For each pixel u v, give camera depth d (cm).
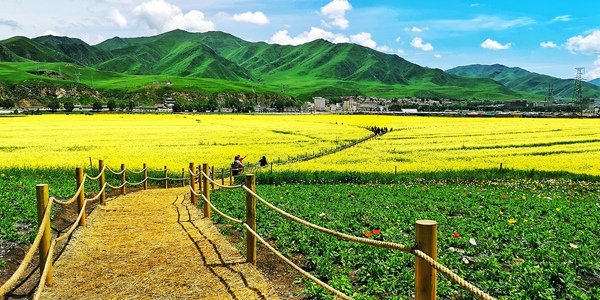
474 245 919
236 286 710
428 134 6794
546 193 1972
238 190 2088
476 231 1107
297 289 709
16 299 663
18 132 7031
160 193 2042
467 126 8794
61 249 910
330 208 1441
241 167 3083
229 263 828
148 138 6134
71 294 680
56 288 703
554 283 693
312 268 806
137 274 767
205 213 1271
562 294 656
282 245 958
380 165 3428
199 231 1092
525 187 2245
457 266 783
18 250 906
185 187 2544
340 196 1805
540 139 5572
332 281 698
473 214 1346
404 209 1398
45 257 715
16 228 1052
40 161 3550
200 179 1891
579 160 3606
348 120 12000
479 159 3762
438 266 378
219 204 1578
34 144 5125
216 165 3600
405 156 4072
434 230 404
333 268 768
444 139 5850
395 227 1068
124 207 1498
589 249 870
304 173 2644
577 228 1112
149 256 873
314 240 970
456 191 1981
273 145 5312
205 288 702
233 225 1181
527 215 1287
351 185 2378
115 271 782
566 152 4250
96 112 16962
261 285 714
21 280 747
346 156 4116
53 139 5831
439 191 1978
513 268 775
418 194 1856
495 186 2298
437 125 9306
